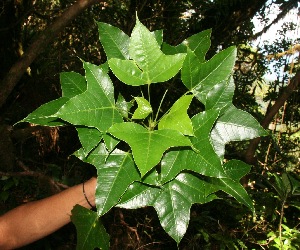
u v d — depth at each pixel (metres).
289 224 2.45
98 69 0.77
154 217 2.89
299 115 4.55
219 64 0.80
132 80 0.75
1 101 2.41
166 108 2.12
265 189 2.94
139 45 0.75
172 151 0.74
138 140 0.68
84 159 0.79
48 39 2.24
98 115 0.74
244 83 4.54
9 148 2.67
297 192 1.95
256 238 2.46
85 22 3.67
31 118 0.78
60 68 3.40
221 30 3.43
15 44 3.67
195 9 3.35
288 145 4.70
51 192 1.93
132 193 0.79
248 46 4.92
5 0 3.40
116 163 0.79
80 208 0.92
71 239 2.70
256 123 0.78
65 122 0.78
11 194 2.69
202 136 0.73
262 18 3.94
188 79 0.80
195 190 0.81
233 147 4.01
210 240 2.61
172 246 2.82
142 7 3.09
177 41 3.45
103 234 0.94
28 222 1.08
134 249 2.71
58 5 4.23
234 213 2.51
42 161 3.47
